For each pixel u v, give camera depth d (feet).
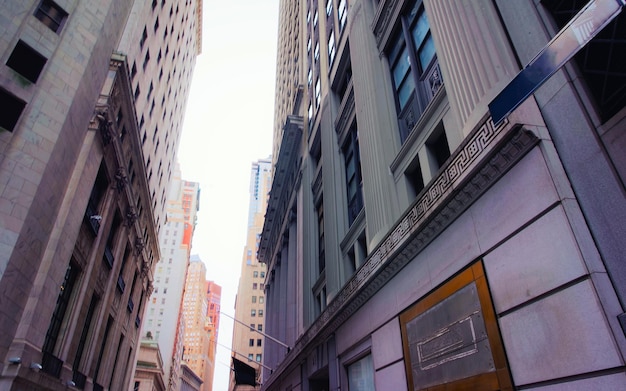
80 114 60.54
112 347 92.79
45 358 52.95
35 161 50.80
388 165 41.52
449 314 24.64
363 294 39.68
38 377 49.44
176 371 349.00
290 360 78.59
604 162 16.62
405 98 43.19
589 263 15.78
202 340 564.71
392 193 39.70
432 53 37.81
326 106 73.31
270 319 125.59
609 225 15.89
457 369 23.06
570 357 15.81
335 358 49.06
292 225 100.99
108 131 70.64
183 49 163.94
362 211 49.93
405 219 32.09
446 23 30.50
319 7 91.40
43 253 52.06
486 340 20.85
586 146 17.51
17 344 45.60
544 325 17.34
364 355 40.01
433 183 27.84
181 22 152.05
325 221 64.28
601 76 17.75
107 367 90.48
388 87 46.52
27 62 55.52
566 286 16.57
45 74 55.77
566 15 20.10
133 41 85.76
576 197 17.43
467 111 25.93
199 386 469.57
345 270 55.52
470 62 26.53
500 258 20.84
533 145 19.44
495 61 23.99
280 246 117.29
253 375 91.04
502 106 15.81
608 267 15.60
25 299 48.08
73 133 58.70
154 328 355.97
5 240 45.42
